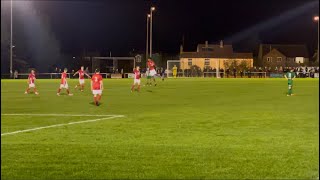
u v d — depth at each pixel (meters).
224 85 46.03
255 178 9.05
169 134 14.12
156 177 9.16
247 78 70.06
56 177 9.17
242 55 97.44
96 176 9.24
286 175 9.23
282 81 56.44
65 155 11.05
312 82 52.75
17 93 34.94
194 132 14.52
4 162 10.36
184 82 53.06
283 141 12.82
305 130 14.89
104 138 13.40
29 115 19.78
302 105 24.27
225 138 13.36
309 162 10.26
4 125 16.38
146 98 29.50
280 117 18.64
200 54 96.19
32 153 11.30
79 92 36.16
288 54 111.38
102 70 74.94
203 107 23.27
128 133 14.34
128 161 10.45
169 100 27.89
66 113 20.61
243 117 18.67
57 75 70.88
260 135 13.88
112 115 19.62
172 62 80.12
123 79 64.88
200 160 10.52
